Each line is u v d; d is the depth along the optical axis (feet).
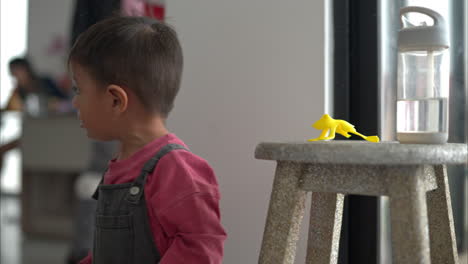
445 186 2.73
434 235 2.77
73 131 7.80
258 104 3.65
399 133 2.45
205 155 3.91
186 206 2.54
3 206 10.87
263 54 3.63
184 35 4.03
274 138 3.57
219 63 3.84
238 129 3.74
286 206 2.35
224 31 3.82
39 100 8.70
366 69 3.65
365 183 2.22
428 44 2.37
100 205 2.80
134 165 2.73
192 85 3.99
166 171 2.63
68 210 7.99
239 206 3.71
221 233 2.63
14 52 10.27
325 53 3.37
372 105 3.64
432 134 2.35
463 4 4.09
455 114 4.14
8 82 10.19
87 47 2.74
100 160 6.05
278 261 2.34
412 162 2.03
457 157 2.17
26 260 6.47
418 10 2.47
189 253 2.50
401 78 2.60
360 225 3.66
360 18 3.67
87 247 6.04
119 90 2.68
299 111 3.47
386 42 3.69
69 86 8.75
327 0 3.38
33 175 8.27
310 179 2.35
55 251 7.02
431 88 2.49
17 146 7.95
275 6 3.57
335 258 2.95
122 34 2.73
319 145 2.16
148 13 4.76
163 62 2.79
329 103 3.43
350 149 2.09
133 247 2.66
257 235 3.62
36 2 9.93
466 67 4.13
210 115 3.89
